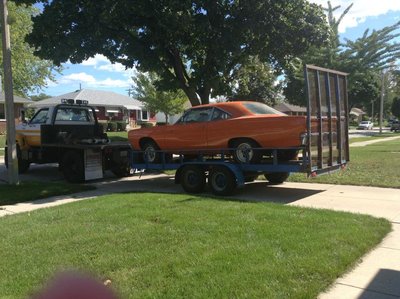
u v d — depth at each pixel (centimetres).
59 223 645
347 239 541
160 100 4334
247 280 408
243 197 909
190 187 990
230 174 916
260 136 888
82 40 1370
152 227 598
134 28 1446
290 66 1662
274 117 867
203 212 686
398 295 402
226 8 1404
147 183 1185
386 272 459
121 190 1055
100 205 770
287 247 504
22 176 1372
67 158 1193
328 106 912
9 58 1102
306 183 1095
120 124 4350
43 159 1305
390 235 599
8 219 702
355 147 2333
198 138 991
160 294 384
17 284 413
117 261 466
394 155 1769
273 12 1407
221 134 950
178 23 1259
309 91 834
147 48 1463
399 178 1115
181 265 448
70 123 1346
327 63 2909
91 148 1183
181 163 1015
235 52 1459
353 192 955
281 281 409
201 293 384
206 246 508
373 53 2944
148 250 500
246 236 548
